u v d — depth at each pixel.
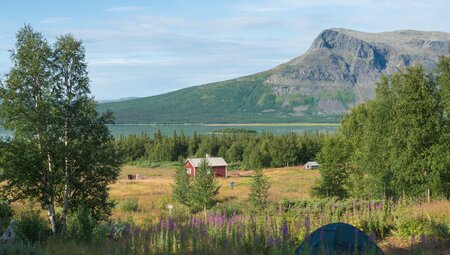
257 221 18.22
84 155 23.48
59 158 22.98
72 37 24.86
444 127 27.19
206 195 36.44
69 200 24.09
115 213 36.53
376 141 31.36
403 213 18.80
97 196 24.77
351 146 42.78
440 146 26.50
